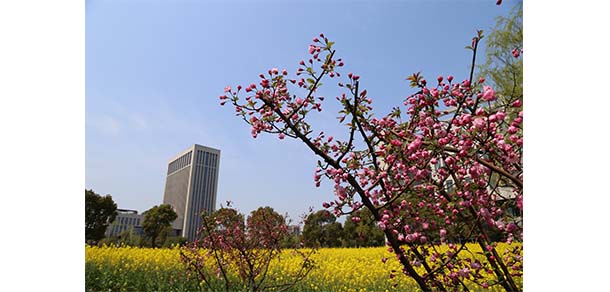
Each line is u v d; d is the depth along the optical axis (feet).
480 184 5.24
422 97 5.88
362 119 6.35
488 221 5.15
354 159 6.13
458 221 5.92
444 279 5.82
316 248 12.58
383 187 6.32
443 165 6.02
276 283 13.14
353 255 21.25
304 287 13.20
